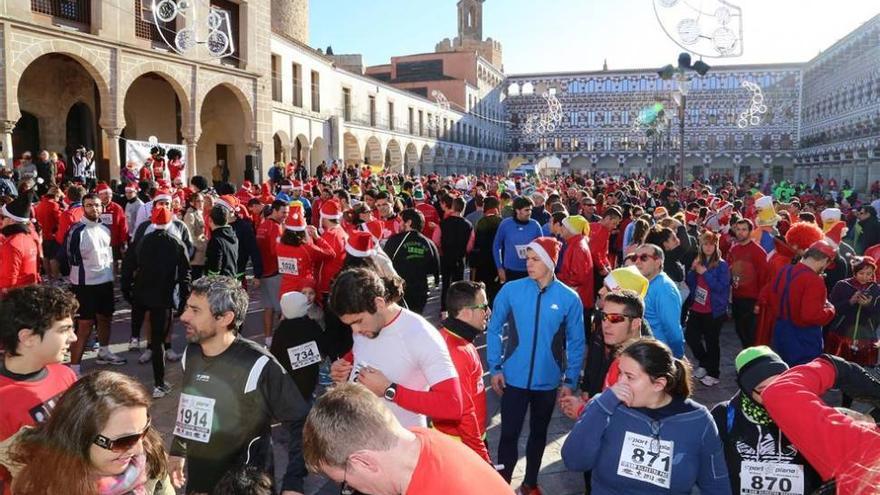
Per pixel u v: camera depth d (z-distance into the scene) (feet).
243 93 73.72
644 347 8.96
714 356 22.25
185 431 9.50
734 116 205.05
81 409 7.00
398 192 51.60
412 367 10.16
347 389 6.57
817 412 6.71
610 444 9.09
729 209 33.32
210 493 9.41
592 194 57.67
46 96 64.90
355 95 120.47
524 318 13.78
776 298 17.25
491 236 29.91
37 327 8.77
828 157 164.76
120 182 52.26
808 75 190.08
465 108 193.36
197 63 65.67
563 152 224.33
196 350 9.75
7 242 18.70
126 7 57.47
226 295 9.34
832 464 6.42
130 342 25.08
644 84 214.90
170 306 20.06
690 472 8.80
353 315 10.03
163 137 77.71
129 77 57.93
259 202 35.58
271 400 9.42
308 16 116.98
